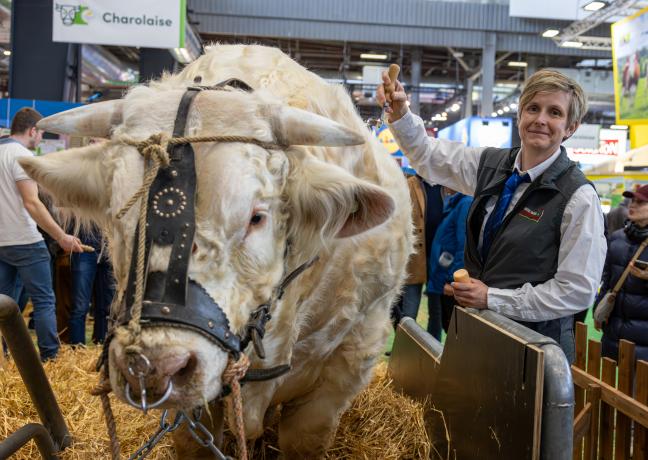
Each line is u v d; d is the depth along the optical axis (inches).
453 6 718.5
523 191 92.5
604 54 757.3
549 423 63.7
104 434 105.5
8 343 78.0
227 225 55.2
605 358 105.0
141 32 287.0
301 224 66.2
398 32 714.8
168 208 53.5
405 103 104.1
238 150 57.6
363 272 86.3
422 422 106.9
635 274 133.6
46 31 379.9
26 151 157.6
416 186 195.0
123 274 55.5
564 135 91.7
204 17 689.0
